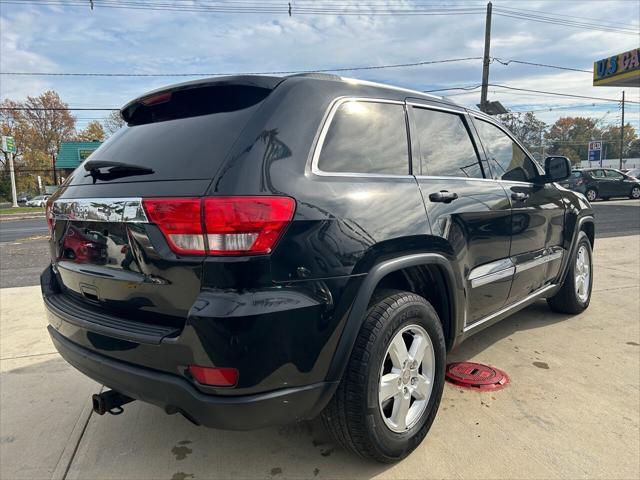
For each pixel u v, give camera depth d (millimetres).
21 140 63719
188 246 1809
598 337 4039
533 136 83062
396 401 2334
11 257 9625
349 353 2043
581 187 23359
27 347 4059
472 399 2988
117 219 2029
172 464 2434
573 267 4359
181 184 1903
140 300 2008
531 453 2432
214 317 1729
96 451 2557
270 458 2467
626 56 17625
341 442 2262
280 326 1803
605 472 2275
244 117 2049
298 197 1916
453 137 3016
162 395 1914
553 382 3209
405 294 2375
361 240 2078
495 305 3238
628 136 93312
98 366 2119
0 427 2807
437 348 2533
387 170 2426
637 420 2730
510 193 3312
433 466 2350
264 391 1839
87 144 57688
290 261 1854
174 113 2420
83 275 2287
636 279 6000
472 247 2828
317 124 2148
